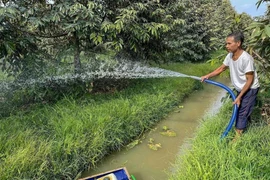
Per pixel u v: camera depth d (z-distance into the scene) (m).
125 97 4.16
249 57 2.48
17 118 3.13
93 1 3.72
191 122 3.92
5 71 3.72
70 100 3.83
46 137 2.76
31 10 3.28
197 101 5.02
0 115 3.27
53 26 3.87
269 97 3.73
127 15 3.64
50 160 2.40
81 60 4.39
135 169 2.70
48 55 4.05
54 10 3.47
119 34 4.08
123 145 3.14
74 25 3.41
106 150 2.92
